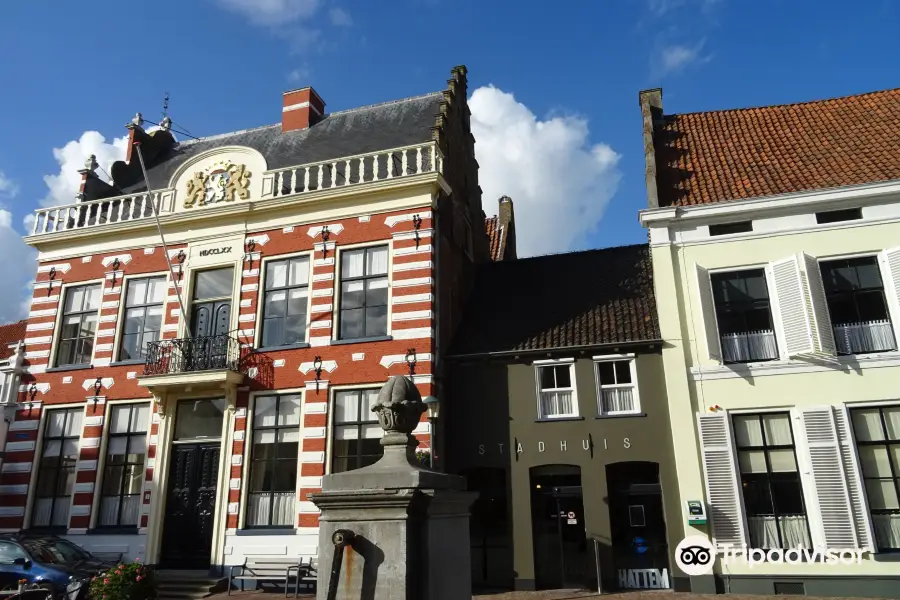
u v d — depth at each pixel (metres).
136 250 19.11
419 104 20.83
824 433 14.03
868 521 13.37
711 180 17.11
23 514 17.61
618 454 15.31
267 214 18.11
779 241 15.45
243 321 17.44
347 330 16.81
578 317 17.38
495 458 16.00
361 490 5.27
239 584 15.40
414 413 6.05
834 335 14.68
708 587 13.84
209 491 16.50
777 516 14.03
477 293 20.02
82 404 18.25
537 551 15.43
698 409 14.94
